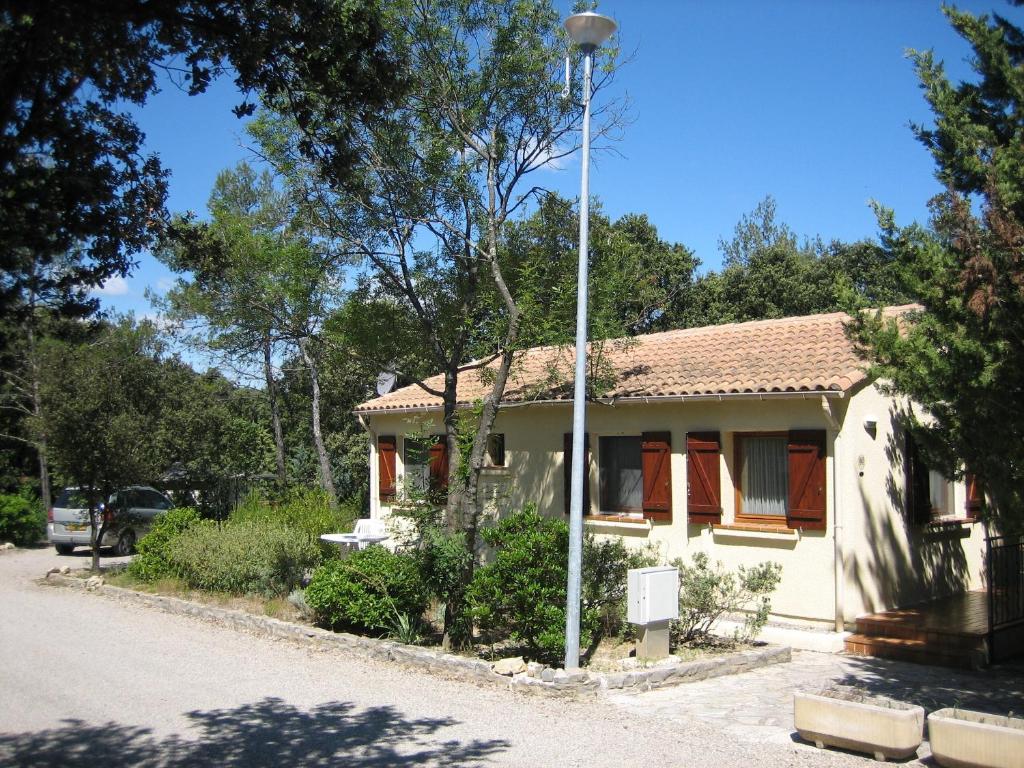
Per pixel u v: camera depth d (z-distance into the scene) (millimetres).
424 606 11117
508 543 9578
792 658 10117
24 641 11195
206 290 18000
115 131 7070
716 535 12141
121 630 11969
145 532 21969
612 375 13070
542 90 12445
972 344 6598
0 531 25562
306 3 6898
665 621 9531
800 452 11250
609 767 6352
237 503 23578
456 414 12664
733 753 6668
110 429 16953
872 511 11305
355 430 27906
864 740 6531
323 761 6512
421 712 7871
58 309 6773
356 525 15922
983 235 6695
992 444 6750
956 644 9766
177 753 6711
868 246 7727
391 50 11469
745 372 12211
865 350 8008
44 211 6426
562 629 9164
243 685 8891
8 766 6391
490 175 12398
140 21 6445
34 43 6125
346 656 10266
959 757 6094
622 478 13945
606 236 12641
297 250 12883
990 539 9977
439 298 13430
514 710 7918
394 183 12438
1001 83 7383
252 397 29594
